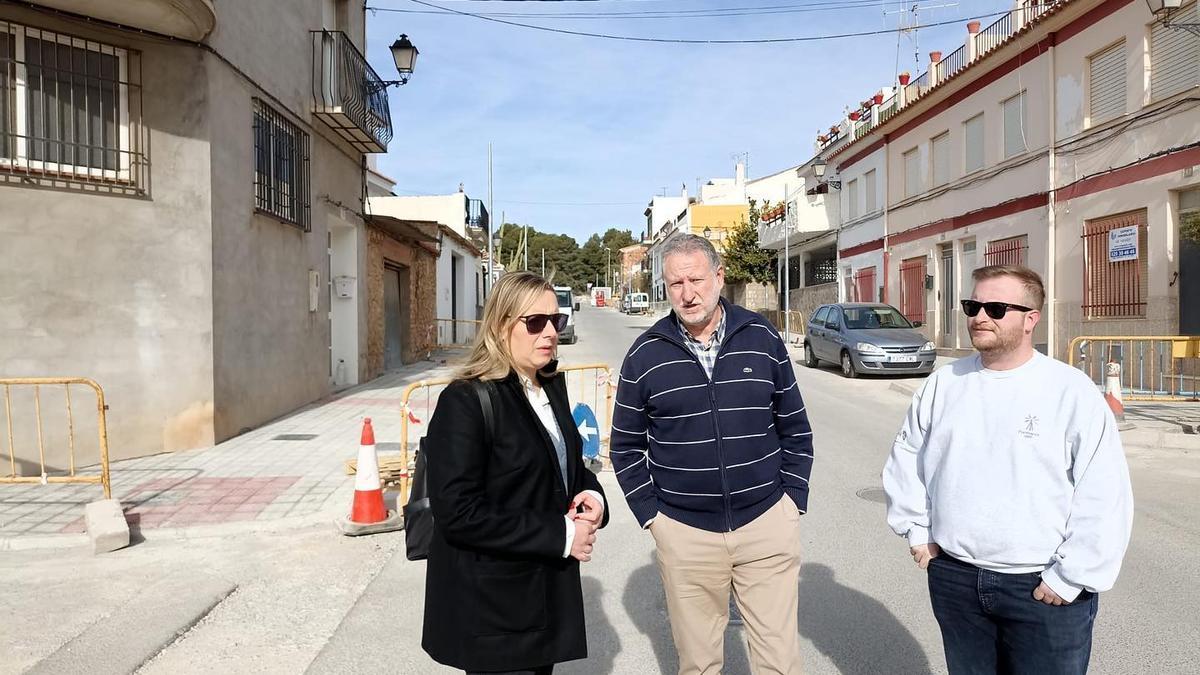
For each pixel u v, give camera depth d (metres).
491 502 2.37
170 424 8.63
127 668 3.77
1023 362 2.48
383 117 14.44
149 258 8.39
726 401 2.95
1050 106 15.34
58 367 7.88
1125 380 13.27
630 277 95.69
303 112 11.77
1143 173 12.98
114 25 7.96
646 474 3.12
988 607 2.44
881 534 5.94
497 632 2.33
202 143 8.67
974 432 2.48
